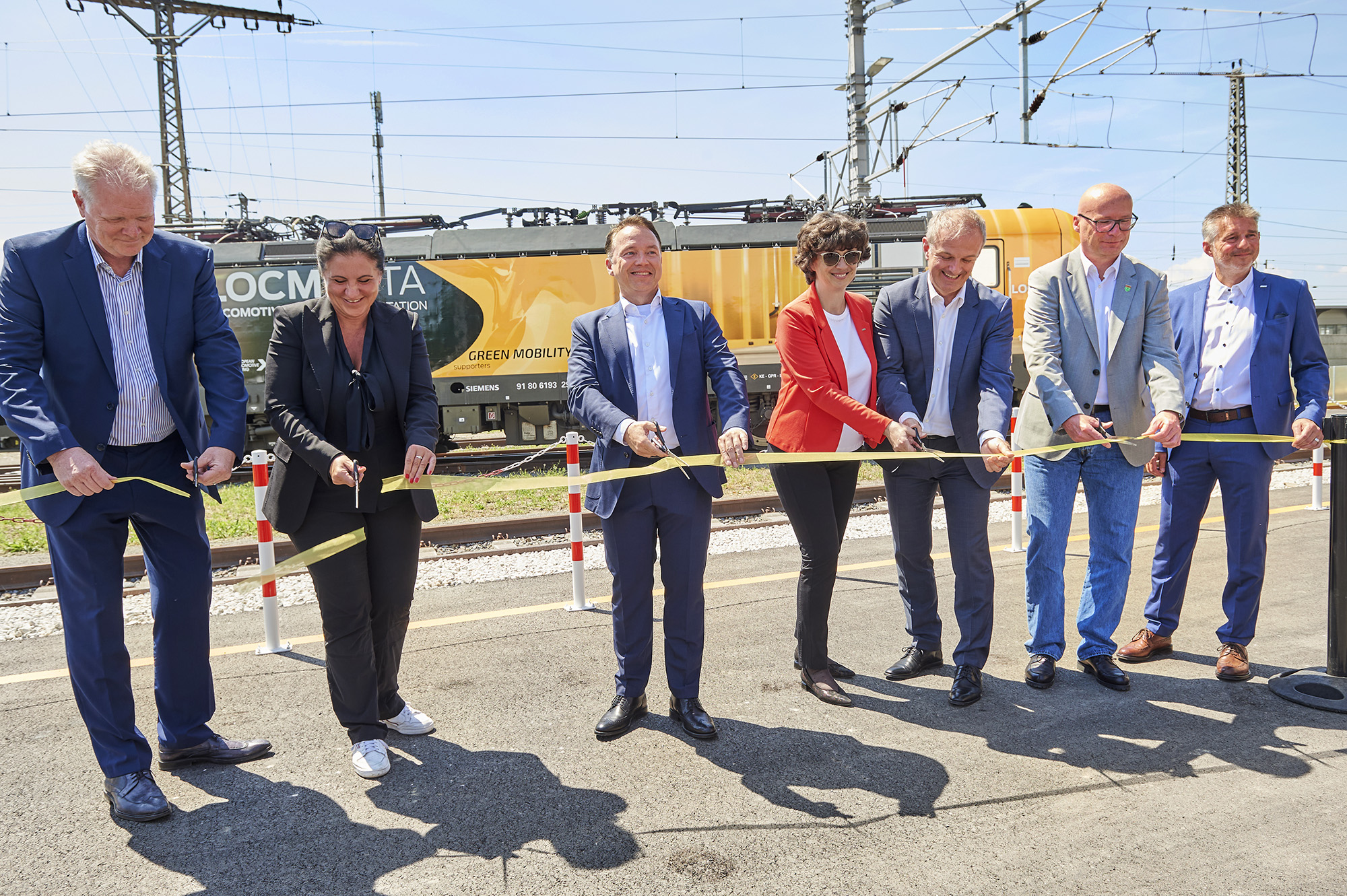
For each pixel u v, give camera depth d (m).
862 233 3.19
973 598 3.30
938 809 2.48
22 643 4.36
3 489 10.12
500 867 2.24
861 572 5.43
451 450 13.24
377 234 2.80
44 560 5.79
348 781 2.75
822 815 2.46
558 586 5.29
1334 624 3.32
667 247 12.19
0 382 2.43
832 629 4.27
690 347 3.08
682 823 2.43
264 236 12.88
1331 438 3.26
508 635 4.28
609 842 2.35
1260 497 3.44
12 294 2.49
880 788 2.61
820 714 3.21
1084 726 3.04
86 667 2.55
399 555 2.92
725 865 2.22
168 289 2.66
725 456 2.82
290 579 5.48
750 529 6.88
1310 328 3.54
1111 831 2.34
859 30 14.42
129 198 2.37
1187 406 3.61
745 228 12.28
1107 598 3.43
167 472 2.69
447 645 4.14
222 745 2.93
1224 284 3.61
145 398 2.62
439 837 2.40
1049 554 3.41
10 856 2.35
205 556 2.81
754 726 3.11
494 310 12.13
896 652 3.92
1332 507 3.30
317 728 3.19
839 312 3.37
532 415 12.43
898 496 3.51
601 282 12.14
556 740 3.03
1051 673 3.44
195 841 2.41
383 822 2.49
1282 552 5.68
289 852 2.34
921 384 3.39
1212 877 2.11
